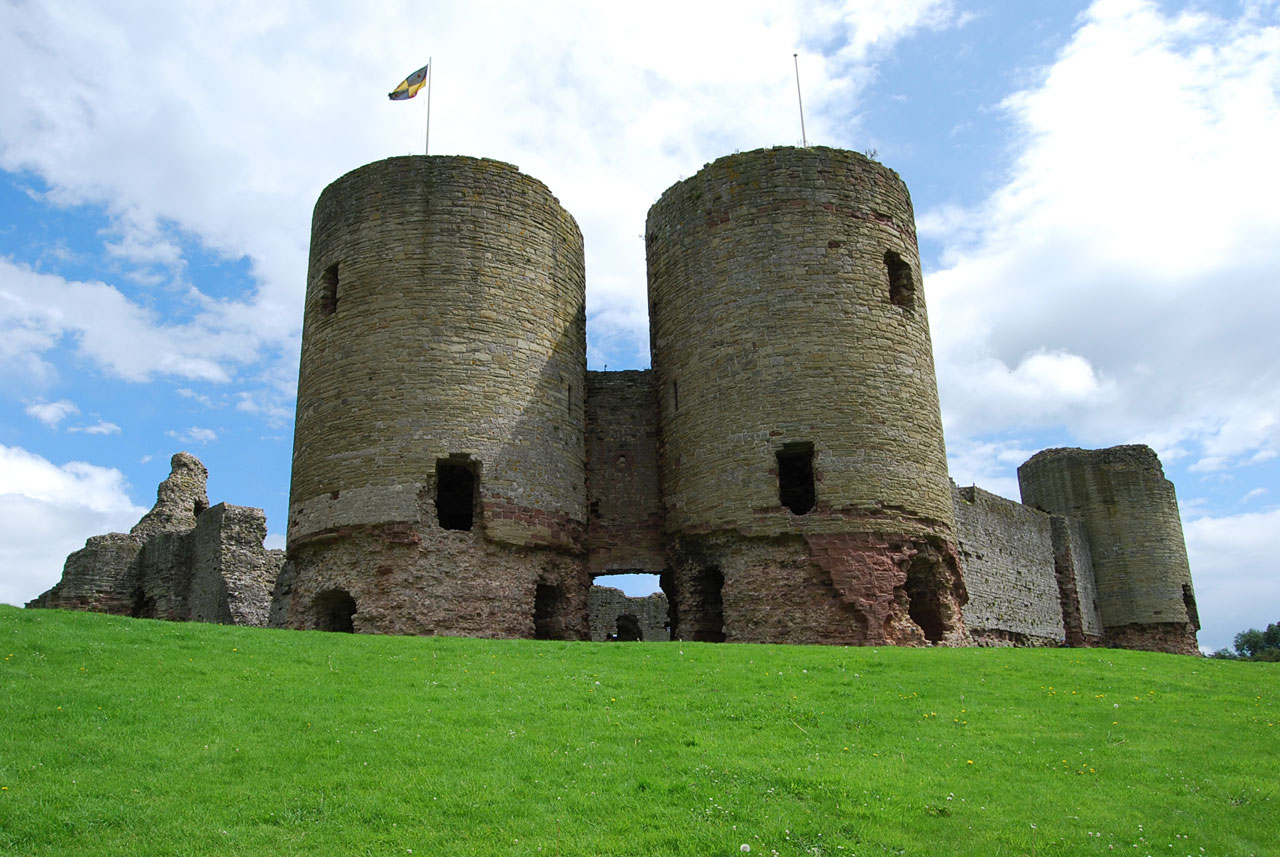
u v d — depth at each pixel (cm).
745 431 2555
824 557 2412
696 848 988
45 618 1772
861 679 1692
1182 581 4994
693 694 1545
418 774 1150
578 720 1385
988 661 1905
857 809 1094
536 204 2772
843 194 2714
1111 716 1520
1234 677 1894
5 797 1028
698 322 2717
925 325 2777
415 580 2353
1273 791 1193
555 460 2628
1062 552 4722
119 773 1114
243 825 1007
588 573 2725
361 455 2467
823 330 2580
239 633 1858
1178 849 1033
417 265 2589
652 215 2983
